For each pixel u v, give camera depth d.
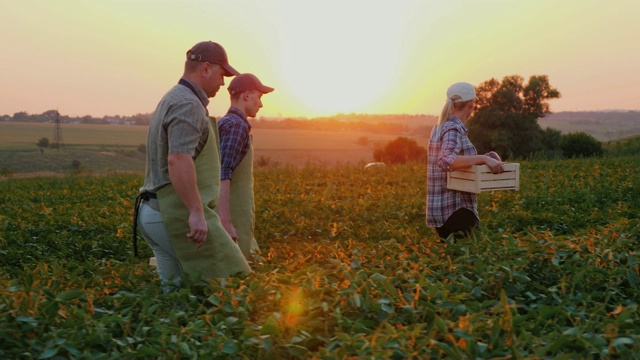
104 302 4.98
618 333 4.14
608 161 21.33
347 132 125.69
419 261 5.82
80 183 20.86
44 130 143.25
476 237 6.47
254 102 6.82
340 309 4.60
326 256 6.52
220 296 4.82
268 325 4.05
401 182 17.28
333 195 14.38
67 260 8.57
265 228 9.74
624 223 7.35
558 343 3.87
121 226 10.23
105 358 3.83
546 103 69.56
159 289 5.23
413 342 3.88
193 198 5.23
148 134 5.43
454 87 6.70
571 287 5.28
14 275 7.62
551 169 18.42
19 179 24.88
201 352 3.88
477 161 6.44
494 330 3.99
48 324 4.25
